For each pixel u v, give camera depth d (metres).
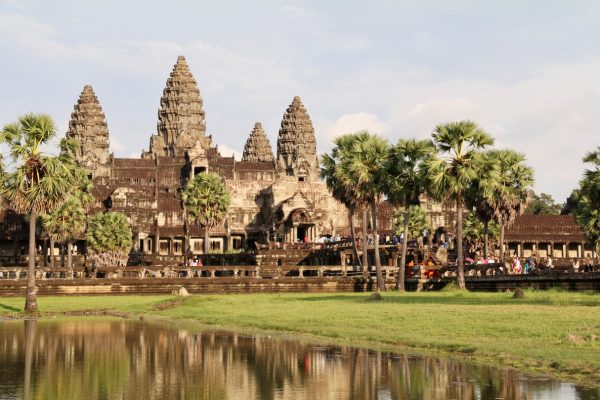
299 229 169.25
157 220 184.50
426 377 35.62
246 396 32.72
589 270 96.44
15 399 32.06
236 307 71.62
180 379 36.44
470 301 71.44
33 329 56.97
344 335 49.25
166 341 49.22
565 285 81.56
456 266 97.88
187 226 156.00
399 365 38.66
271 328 55.12
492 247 152.62
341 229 187.50
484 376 35.44
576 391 32.19
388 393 32.81
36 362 41.34
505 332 46.78
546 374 35.56
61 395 32.94
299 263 131.00
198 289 96.12
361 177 95.00
